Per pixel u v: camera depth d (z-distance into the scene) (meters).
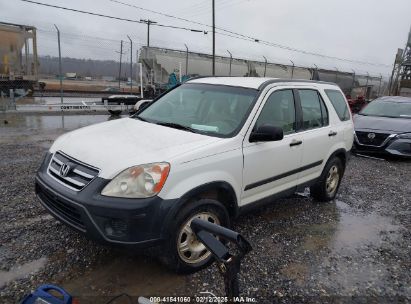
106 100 17.95
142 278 3.35
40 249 3.72
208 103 4.32
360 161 8.94
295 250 4.07
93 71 39.19
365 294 3.35
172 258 3.25
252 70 28.83
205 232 1.87
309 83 5.05
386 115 10.24
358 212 5.38
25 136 10.04
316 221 4.93
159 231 3.07
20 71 21.17
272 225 4.69
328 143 5.18
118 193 2.98
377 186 6.78
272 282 3.43
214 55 26.58
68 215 3.23
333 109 5.44
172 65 25.36
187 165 3.24
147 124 4.14
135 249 3.02
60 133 10.81
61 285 3.19
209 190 3.49
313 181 5.09
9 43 20.45
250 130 3.88
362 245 4.32
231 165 3.62
